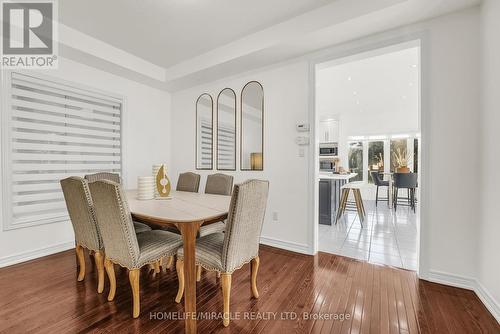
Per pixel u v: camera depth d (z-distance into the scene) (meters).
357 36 2.33
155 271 2.27
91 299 1.82
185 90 4.00
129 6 2.21
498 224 1.60
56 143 2.83
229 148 3.48
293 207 2.87
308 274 2.25
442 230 2.03
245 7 2.23
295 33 2.37
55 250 2.76
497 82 1.61
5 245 2.40
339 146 7.16
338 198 4.71
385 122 7.13
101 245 1.88
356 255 2.72
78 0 2.12
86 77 3.04
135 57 3.24
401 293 1.91
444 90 2.00
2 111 2.37
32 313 1.64
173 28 2.58
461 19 1.94
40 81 2.62
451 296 1.85
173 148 4.17
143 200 2.25
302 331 1.49
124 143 3.48
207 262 1.59
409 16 2.01
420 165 2.13
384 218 4.59
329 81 4.47
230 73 3.30
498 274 1.59
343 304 1.77
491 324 1.54
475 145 1.89
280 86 2.95
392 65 3.74
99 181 1.58
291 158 2.88
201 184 3.79
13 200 2.45
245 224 1.58
